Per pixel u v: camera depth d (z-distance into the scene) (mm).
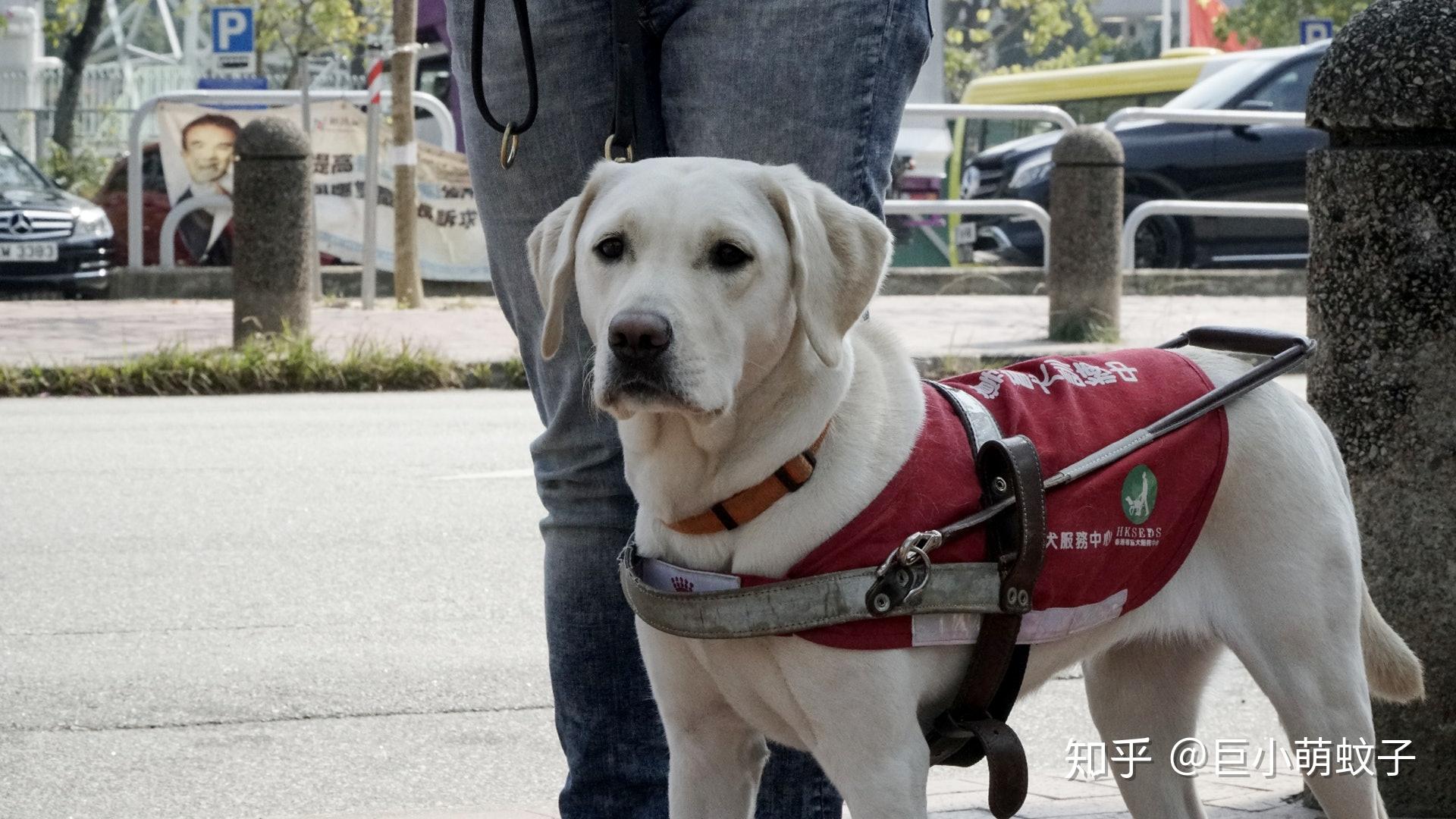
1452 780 3727
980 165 18297
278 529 6844
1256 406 3111
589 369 3227
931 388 3004
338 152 16578
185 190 17203
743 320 2697
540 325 3359
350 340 12273
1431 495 3656
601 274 2777
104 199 18203
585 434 3275
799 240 2719
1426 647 3697
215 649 5191
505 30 3262
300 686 4844
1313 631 3027
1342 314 3725
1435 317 3607
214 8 16969
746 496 2727
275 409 10141
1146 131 16641
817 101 3119
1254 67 17219
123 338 12531
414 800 3988
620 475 3281
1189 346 3461
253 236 11906
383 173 16516
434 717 4602
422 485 7746
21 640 5262
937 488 2777
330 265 17062
